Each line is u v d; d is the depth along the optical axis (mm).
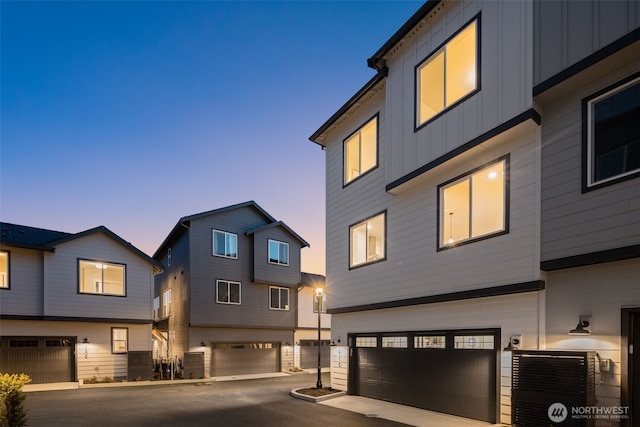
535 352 6688
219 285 21922
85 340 17500
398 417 9062
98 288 18234
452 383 9125
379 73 11227
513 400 6883
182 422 9000
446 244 9398
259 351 23109
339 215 13555
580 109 6938
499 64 8039
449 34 9312
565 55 6926
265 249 23828
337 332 13156
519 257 7656
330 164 14359
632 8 6105
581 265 6668
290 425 8594
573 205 6852
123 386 16094
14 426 6367
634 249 5906
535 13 7465
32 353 16328
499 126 7887
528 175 7668
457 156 8836
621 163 6316
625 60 6348
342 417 9266
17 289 16172
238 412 10086
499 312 8109
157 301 27016
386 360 11078
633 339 6059
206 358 20875
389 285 11023
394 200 11148
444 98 9352
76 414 9961
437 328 9555
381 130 11914
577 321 6734
